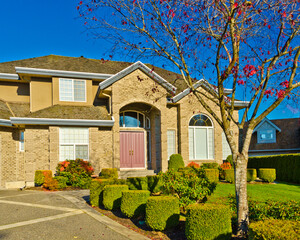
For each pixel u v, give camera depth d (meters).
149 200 7.06
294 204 7.01
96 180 10.05
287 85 6.52
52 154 15.33
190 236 5.96
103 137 16.81
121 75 17.08
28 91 19.03
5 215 8.50
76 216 8.44
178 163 17.47
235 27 7.93
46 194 12.35
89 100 18.56
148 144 19.56
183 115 18.97
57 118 15.52
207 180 8.62
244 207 6.55
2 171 15.87
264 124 28.06
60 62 19.42
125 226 7.68
